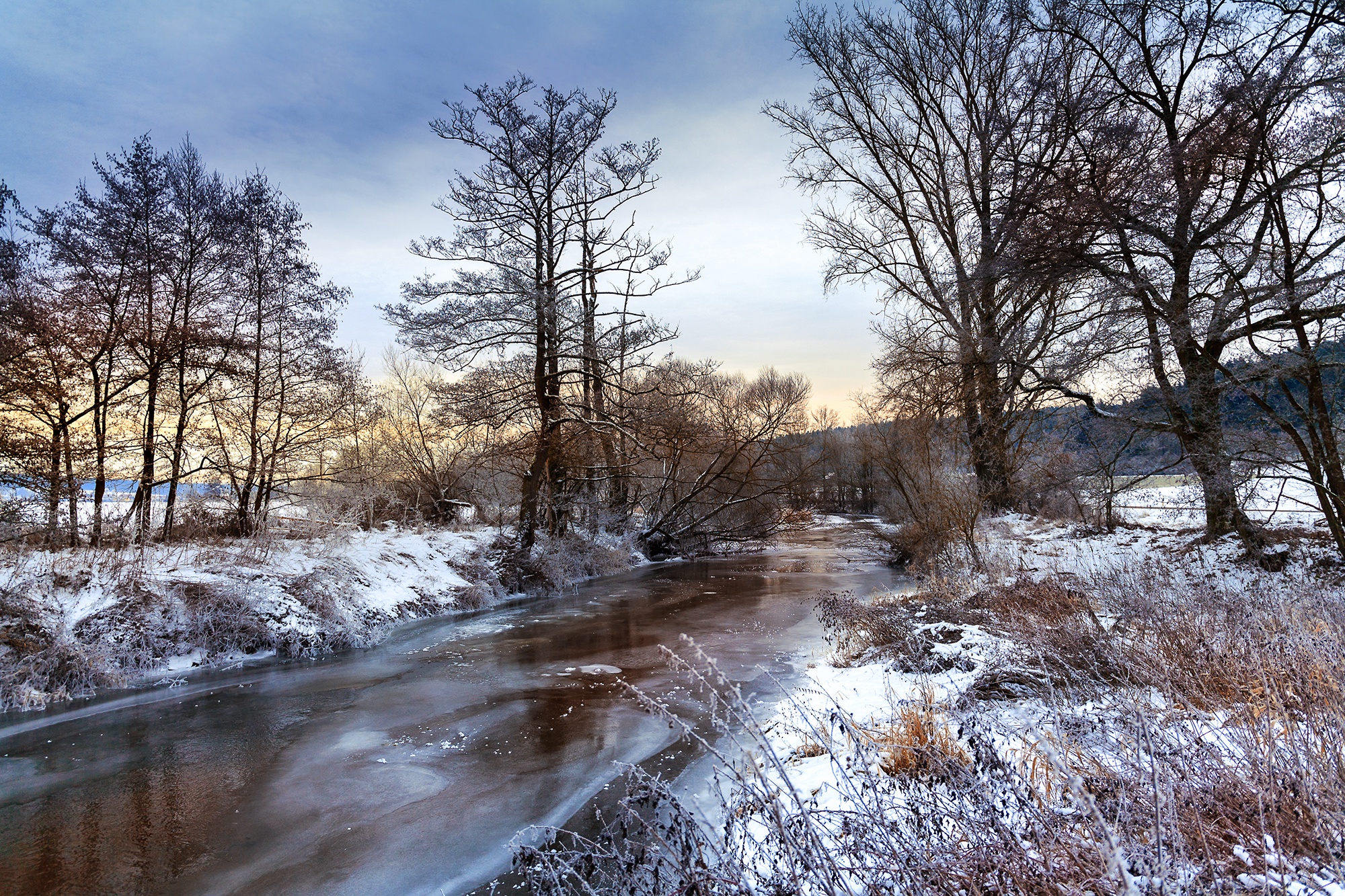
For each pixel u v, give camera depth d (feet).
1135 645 20.43
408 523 81.97
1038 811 10.53
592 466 87.25
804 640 43.11
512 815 19.79
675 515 106.73
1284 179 38.06
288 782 22.41
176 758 24.71
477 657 40.29
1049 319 46.65
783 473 122.62
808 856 9.93
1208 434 40.04
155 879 16.72
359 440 78.02
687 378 79.25
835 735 20.20
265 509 62.95
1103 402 44.96
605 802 20.47
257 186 61.46
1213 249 38.73
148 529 50.16
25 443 41.57
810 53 88.94
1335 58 37.65
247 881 16.61
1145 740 11.68
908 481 84.84
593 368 79.41
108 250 53.57
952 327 63.67
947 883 9.61
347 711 30.07
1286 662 15.92
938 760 13.46
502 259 75.20
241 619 40.06
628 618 52.90
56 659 32.17
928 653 30.14
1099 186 41.16
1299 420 37.06
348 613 45.70
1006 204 46.32
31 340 49.03
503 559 67.36
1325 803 9.49
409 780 22.48
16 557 37.60
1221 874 8.82
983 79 79.00
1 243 47.75
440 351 70.95
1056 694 18.38
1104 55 49.34
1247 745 11.29
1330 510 36.37
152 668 35.83
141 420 56.75
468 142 73.97
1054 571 48.37
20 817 20.07
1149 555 52.29
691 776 21.65
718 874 10.50
